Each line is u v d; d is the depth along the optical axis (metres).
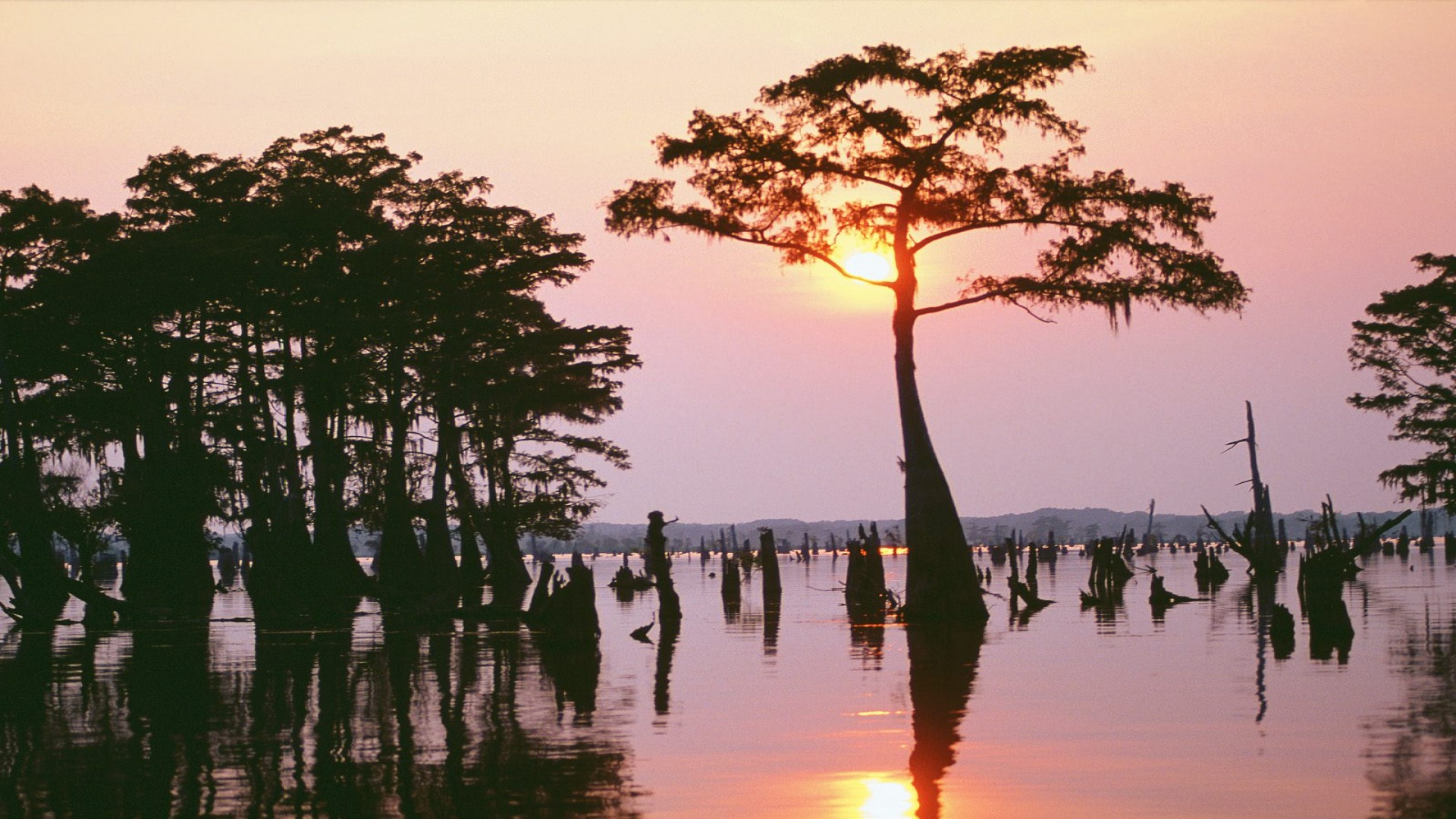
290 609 61.78
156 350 66.88
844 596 72.00
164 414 68.31
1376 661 29.98
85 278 61.34
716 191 48.31
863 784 17.19
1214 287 45.62
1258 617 46.06
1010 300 47.25
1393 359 87.88
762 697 25.78
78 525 65.75
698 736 21.06
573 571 39.50
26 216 61.34
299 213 70.50
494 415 83.88
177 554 66.94
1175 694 24.98
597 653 36.12
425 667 32.53
